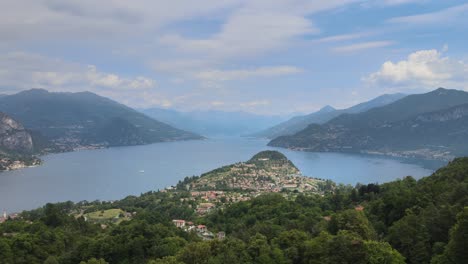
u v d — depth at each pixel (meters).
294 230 139.75
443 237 116.19
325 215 197.50
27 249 159.50
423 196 152.12
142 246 159.75
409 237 120.00
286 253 122.88
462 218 100.31
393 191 177.25
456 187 143.25
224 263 121.31
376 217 160.50
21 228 197.88
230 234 192.75
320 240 118.62
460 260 97.06
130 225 179.25
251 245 128.00
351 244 106.88
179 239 164.50
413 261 114.25
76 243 172.38
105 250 157.25
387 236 131.88
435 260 102.75
